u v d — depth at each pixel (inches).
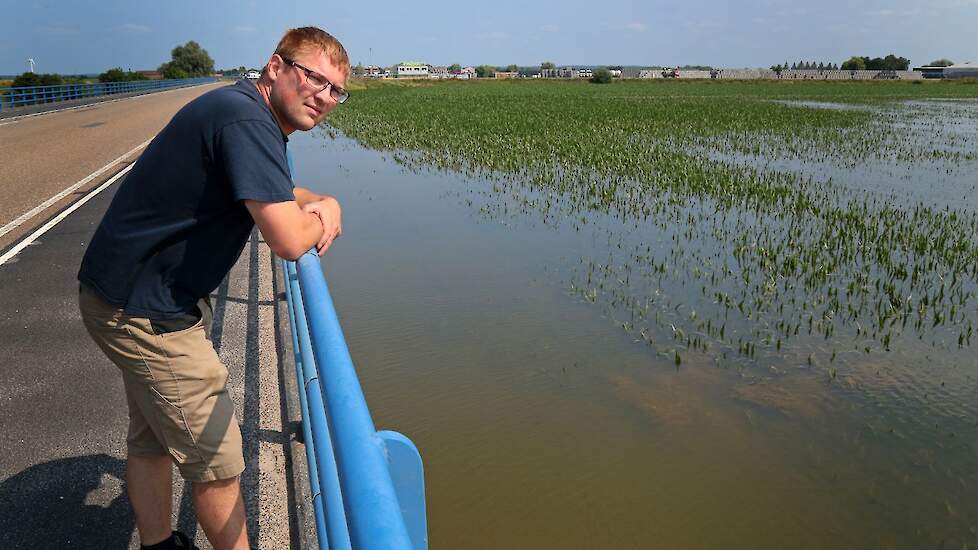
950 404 198.7
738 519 151.0
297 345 116.0
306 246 69.2
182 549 85.7
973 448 177.2
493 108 1552.7
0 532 100.4
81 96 1651.1
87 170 506.9
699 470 167.6
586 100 1964.8
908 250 342.3
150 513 82.7
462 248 360.8
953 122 1209.4
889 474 167.2
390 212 449.7
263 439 122.6
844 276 306.8
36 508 106.6
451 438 180.2
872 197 493.4
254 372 149.2
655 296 286.5
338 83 72.0
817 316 263.9
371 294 291.0
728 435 181.6
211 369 74.0
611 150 733.9
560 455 172.7
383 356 229.8
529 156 695.7
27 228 317.1
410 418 189.8
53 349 174.2
